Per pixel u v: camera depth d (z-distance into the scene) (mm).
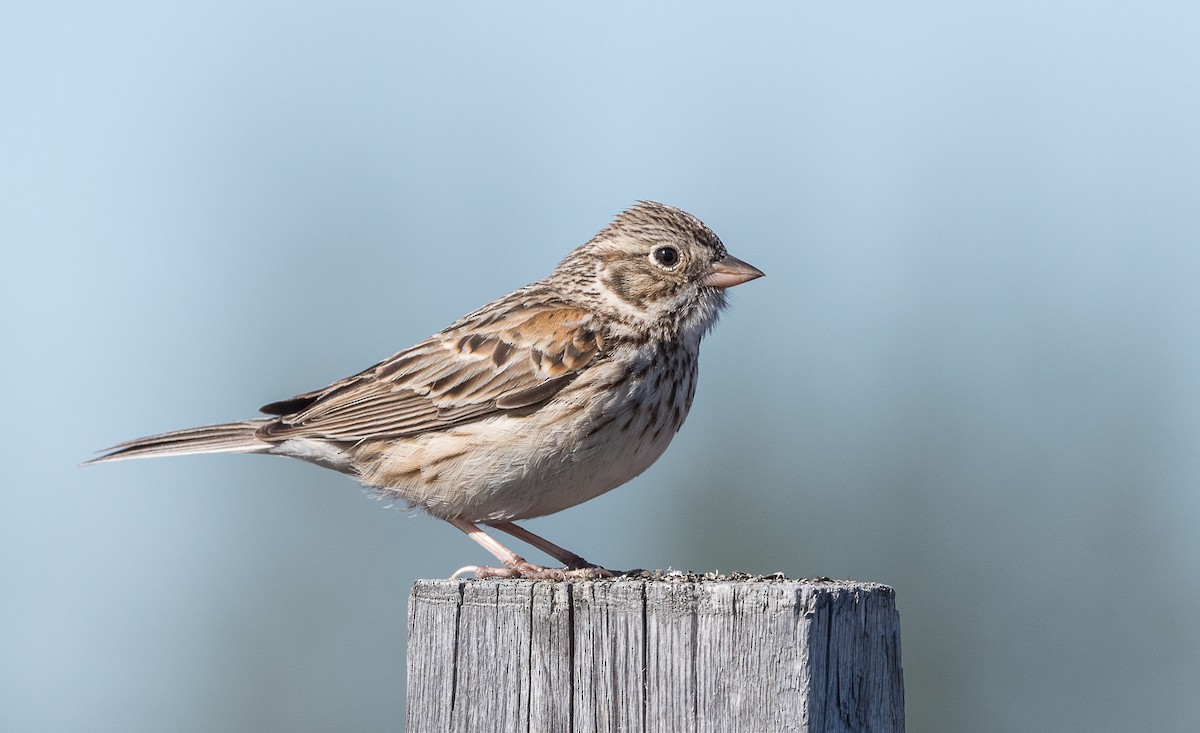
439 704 8164
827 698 7473
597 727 7773
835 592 7551
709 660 7570
